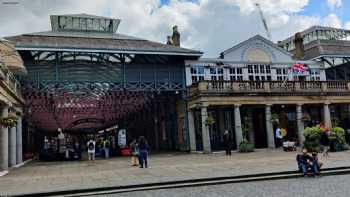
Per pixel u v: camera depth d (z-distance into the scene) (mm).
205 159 23828
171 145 37719
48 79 30281
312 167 15047
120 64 32312
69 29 34750
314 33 42312
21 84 29484
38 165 25594
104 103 37031
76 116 43906
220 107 33719
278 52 36969
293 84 33250
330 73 39094
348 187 11711
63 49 29125
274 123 32438
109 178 15859
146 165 19906
